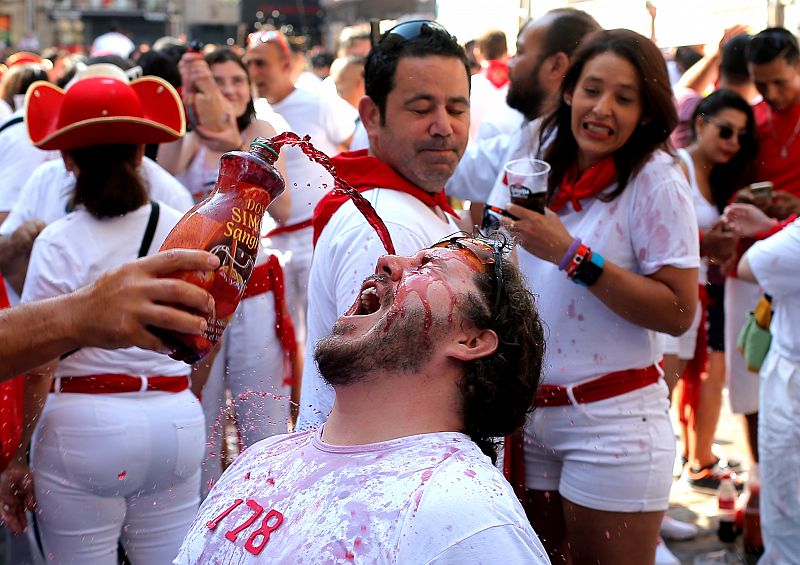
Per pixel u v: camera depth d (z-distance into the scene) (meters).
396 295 1.57
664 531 4.08
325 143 5.54
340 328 1.61
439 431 1.55
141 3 27.66
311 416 2.31
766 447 3.33
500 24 9.00
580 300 2.63
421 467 1.44
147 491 2.75
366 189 2.25
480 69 7.94
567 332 2.64
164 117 3.44
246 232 1.55
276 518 1.47
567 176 2.81
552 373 2.64
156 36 27.84
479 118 5.62
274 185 1.60
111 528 2.72
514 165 2.71
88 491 2.66
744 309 4.12
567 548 2.80
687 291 2.61
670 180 2.62
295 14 19.80
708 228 4.36
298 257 4.66
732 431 5.38
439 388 1.57
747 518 3.91
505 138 3.65
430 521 1.37
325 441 1.58
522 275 1.75
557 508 2.76
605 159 2.70
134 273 1.40
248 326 3.71
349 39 7.96
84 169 2.75
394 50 2.27
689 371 4.41
